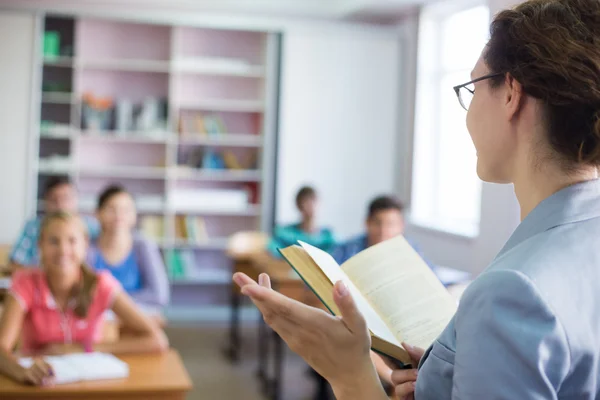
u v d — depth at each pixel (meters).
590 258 0.86
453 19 7.36
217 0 7.60
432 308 1.27
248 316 7.98
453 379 0.87
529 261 0.85
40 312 3.06
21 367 2.65
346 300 0.87
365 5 7.40
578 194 0.89
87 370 2.70
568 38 0.86
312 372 5.79
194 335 7.12
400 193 7.88
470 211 7.14
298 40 7.76
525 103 0.90
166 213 7.93
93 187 7.99
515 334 0.80
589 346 0.82
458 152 7.34
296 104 7.77
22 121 7.37
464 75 7.16
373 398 0.89
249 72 7.98
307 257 1.12
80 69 7.90
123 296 3.15
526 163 0.91
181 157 8.07
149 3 7.71
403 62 7.87
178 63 7.85
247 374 5.86
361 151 7.87
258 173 8.04
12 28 7.32
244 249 6.50
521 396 0.79
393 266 1.33
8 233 7.37
